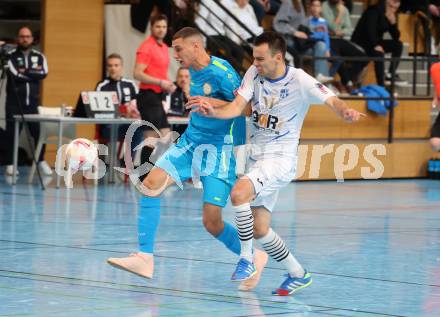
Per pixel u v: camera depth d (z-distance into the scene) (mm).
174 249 16500
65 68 32938
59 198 24031
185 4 31734
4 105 31047
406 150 33750
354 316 11516
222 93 13227
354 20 39000
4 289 12625
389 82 36750
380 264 15492
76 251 15969
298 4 32906
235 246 13469
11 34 37156
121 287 12977
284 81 12578
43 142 27766
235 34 31078
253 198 12562
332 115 32625
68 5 32781
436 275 14555
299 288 12859
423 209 24094
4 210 21297
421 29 39812
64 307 11578
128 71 32625
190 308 11711
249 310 11711
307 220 21281
